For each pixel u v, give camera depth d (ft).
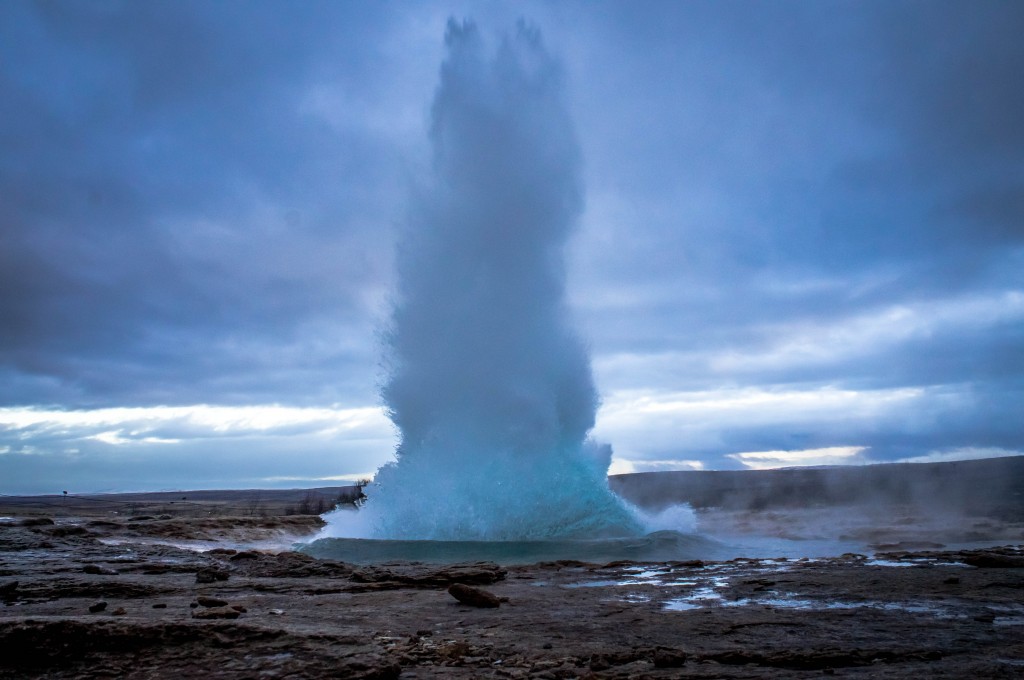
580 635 26.13
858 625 26.89
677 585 38.68
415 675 21.07
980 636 24.95
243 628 23.53
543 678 20.72
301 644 22.66
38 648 21.62
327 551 74.38
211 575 42.96
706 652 23.15
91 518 123.13
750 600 33.09
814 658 22.03
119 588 38.37
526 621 28.81
